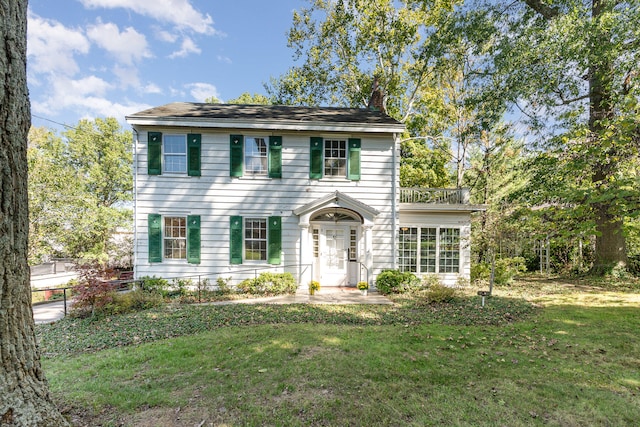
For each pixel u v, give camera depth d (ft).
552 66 34.86
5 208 7.70
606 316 22.93
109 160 79.15
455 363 14.66
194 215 35.42
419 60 53.16
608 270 39.75
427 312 25.13
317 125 35.73
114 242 65.00
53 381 12.90
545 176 39.29
